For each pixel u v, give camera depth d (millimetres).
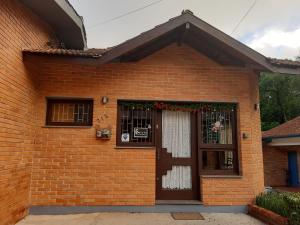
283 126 14117
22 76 4980
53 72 5781
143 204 5547
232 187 5777
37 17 5773
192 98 5996
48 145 5559
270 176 13250
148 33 5281
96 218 5078
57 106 5820
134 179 5609
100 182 5531
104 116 5738
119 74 5910
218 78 6121
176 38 6141
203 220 5082
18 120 4832
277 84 20391
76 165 5539
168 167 5961
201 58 6160
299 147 12695
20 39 4918
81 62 5191
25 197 5168
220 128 6125
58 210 5379
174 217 5227
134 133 5902
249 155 5918
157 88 5949
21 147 4965
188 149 6062
